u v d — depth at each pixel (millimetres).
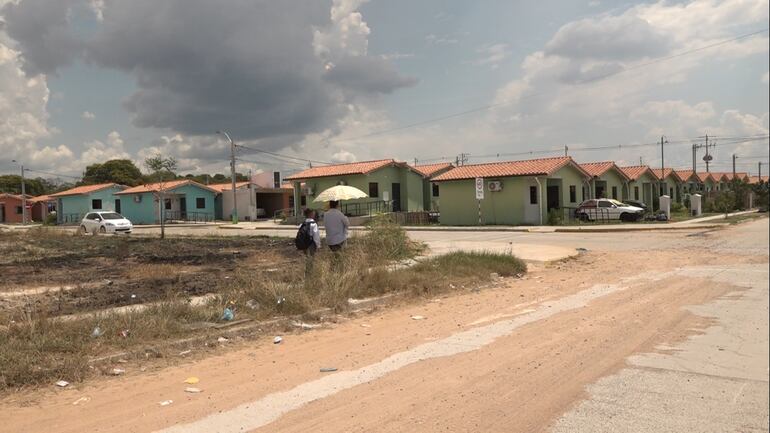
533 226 33656
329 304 9281
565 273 13742
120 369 6117
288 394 5289
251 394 5305
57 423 4633
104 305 9281
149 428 4516
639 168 48719
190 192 57562
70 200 61875
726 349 6531
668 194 55812
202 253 19500
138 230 42406
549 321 8234
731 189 54375
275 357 6672
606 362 6125
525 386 5406
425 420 4621
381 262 12500
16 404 5062
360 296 10055
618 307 9117
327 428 4484
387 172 45094
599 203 36000
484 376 5730
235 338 7562
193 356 6723
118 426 4562
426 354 6613
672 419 4574
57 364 5875
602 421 4551
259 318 8383
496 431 4398
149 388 5520
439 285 11352
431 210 47438
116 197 60750
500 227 32781
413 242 18438
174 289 11047
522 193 35375
